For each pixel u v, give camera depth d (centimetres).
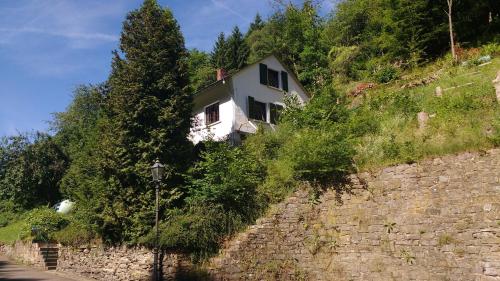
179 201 1698
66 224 2356
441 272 1277
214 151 1800
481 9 2642
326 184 1568
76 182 2120
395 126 1645
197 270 1513
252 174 1688
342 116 1911
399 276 1348
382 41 3078
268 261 1541
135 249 1585
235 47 5294
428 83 2130
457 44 2592
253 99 2747
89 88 3906
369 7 3962
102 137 1789
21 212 3312
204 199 1611
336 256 1483
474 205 1267
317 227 1541
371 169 1491
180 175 1719
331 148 1558
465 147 1335
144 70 1795
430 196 1355
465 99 1570
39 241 2233
